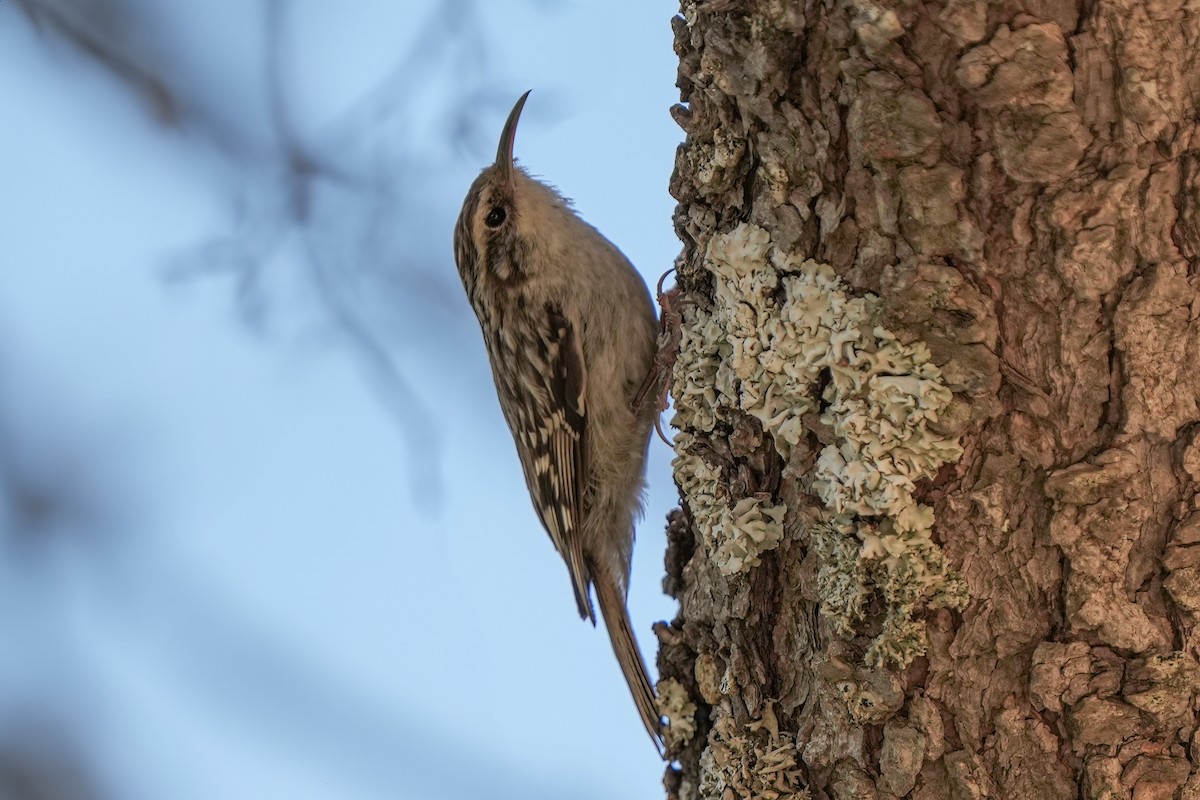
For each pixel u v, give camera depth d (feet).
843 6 15.57
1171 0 14.89
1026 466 16.14
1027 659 16.24
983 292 15.93
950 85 15.44
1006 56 15.02
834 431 16.97
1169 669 15.75
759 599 18.33
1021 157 15.34
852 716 16.96
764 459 18.19
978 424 16.20
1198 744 15.78
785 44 16.30
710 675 19.27
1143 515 15.85
